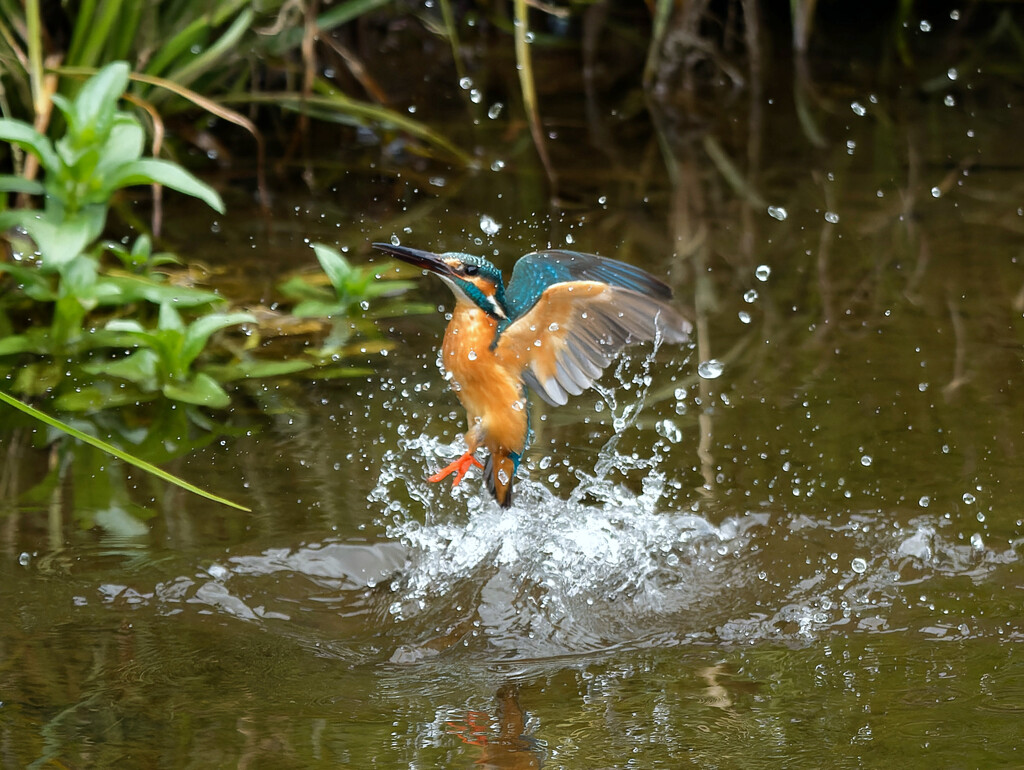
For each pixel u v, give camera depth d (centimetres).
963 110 1444
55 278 957
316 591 602
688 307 934
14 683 503
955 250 1038
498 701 504
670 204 1157
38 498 672
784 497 688
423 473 712
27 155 1019
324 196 1176
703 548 647
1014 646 554
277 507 669
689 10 1532
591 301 555
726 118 1433
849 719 484
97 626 557
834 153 1306
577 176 1238
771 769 445
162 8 1188
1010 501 679
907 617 587
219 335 898
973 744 462
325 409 790
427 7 1581
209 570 605
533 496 689
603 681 525
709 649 560
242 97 1255
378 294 951
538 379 581
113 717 478
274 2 1236
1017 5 1788
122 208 1137
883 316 917
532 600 600
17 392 799
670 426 761
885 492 689
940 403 787
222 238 1068
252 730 470
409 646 560
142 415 777
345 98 1291
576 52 1672
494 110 1444
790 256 1033
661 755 455
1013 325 895
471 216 1119
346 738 466
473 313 576
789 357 855
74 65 1090
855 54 1661
